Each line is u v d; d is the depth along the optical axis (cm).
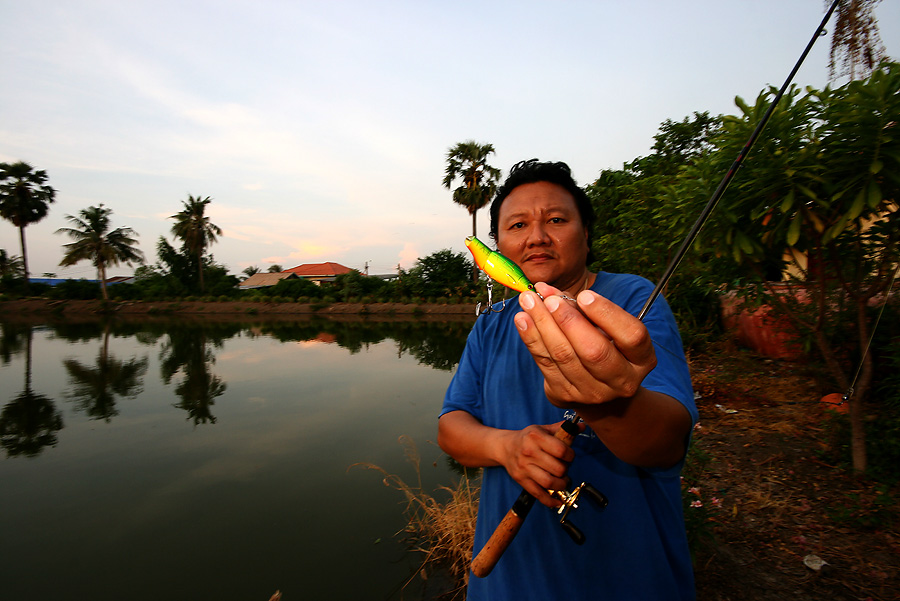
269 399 791
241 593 290
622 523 87
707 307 696
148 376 1027
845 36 167
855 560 218
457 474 438
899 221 264
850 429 317
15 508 422
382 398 771
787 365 535
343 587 284
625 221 591
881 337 366
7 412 750
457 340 1580
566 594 89
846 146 244
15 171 3712
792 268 427
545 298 50
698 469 300
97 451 566
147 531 375
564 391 53
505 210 104
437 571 290
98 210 3850
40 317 3319
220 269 4525
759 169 265
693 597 92
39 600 295
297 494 426
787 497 274
